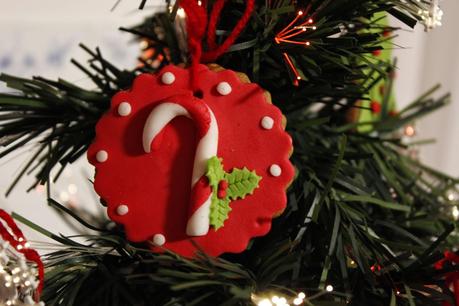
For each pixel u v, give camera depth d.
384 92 0.45
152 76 0.35
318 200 0.36
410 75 0.64
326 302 0.32
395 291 0.33
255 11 0.34
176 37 0.39
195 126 0.34
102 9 0.62
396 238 0.39
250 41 0.35
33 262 0.34
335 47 0.35
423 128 0.65
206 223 0.34
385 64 0.37
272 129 0.34
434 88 0.44
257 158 0.34
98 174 0.35
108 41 0.62
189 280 0.32
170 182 0.34
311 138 0.40
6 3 0.60
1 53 0.60
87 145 0.38
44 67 0.61
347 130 0.41
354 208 0.37
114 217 0.35
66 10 0.61
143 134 0.34
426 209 0.42
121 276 0.34
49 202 0.35
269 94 0.35
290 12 0.35
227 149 0.34
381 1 0.35
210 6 0.36
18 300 0.32
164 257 0.32
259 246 0.36
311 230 0.35
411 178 0.43
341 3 0.35
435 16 0.35
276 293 0.33
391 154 0.43
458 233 0.41
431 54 0.64
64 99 0.37
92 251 0.35
